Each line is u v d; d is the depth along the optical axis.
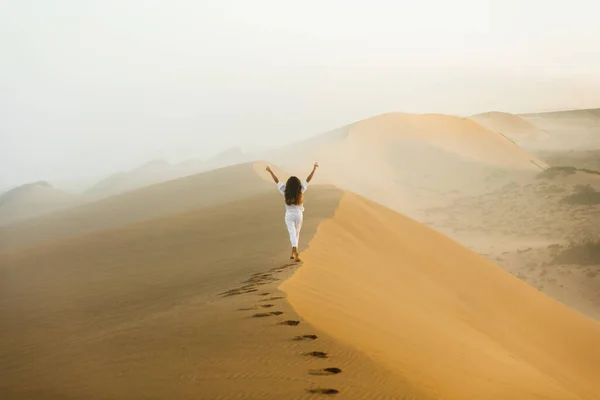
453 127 114.81
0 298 17.95
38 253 24.95
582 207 62.81
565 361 17.56
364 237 20.33
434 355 9.47
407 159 99.62
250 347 7.72
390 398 6.59
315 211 22.42
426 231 25.45
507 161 102.31
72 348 9.73
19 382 8.21
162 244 22.09
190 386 6.73
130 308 13.63
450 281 20.14
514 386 9.48
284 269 12.65
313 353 7.52
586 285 39.28
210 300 10.85
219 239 20.84
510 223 60.81
